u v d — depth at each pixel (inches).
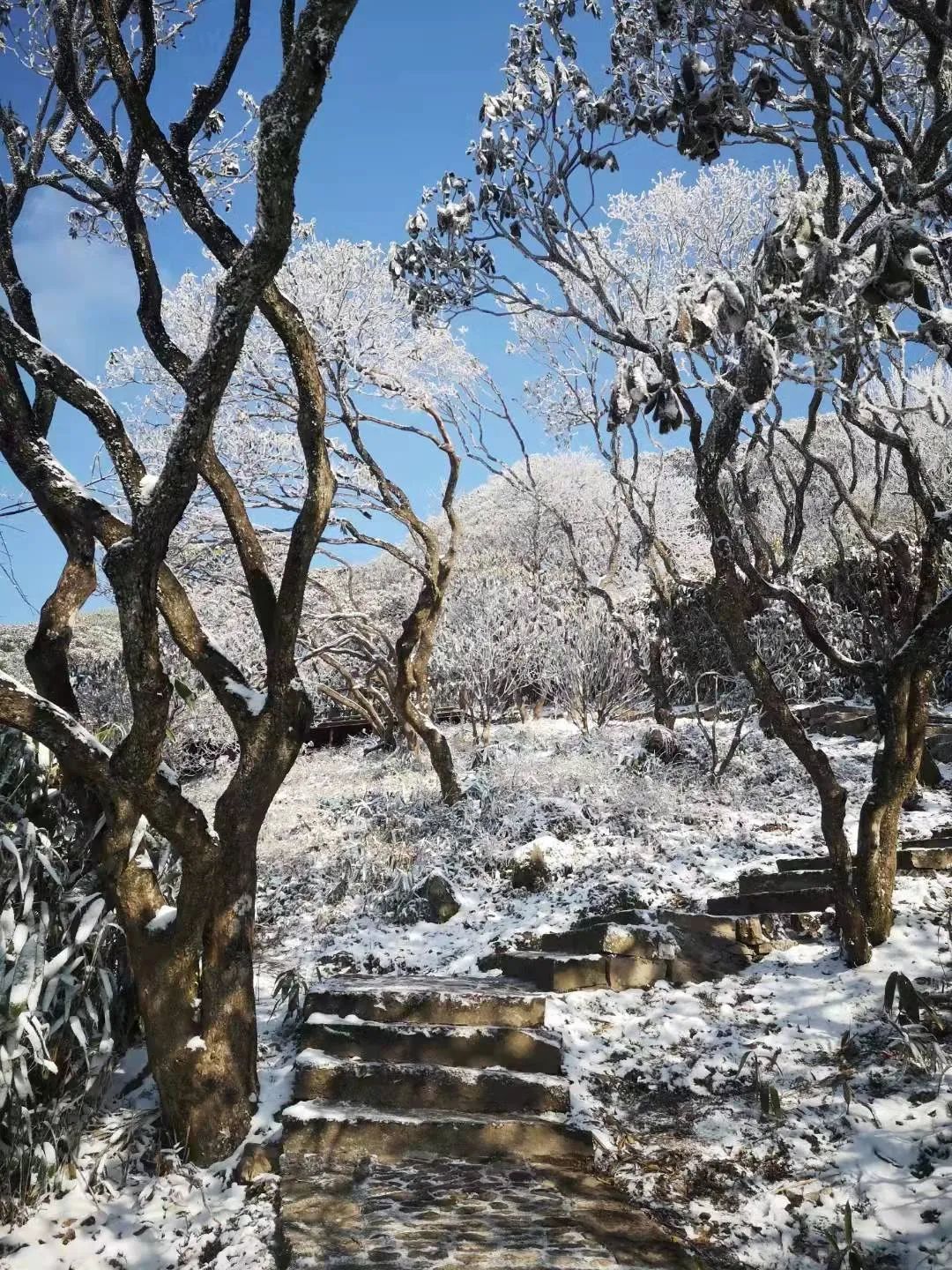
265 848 325.7
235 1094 159.8
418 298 240.8
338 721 523.8
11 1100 146.0
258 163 124.7
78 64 197.8
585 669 405.4
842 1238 132.3
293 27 161.9
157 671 148.0
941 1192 136.4
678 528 640.4
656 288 448.5
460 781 348.2
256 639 463.2
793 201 148.3
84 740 152.6
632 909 237.1
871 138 178.1
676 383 156.2
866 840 202.4
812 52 177.8
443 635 466.6
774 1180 145.4
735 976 206.8
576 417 452.1
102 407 160.9
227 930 162.6
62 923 163.0
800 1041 178.1
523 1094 164.7
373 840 314.0
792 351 154.6
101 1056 161.6
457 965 231.0
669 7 173.6
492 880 283.1
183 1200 148.9
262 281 134.6
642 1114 166.4
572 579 522.0
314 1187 144.0
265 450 409.1
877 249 140.3
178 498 141.8
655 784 325.7
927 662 201.0
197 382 138.0
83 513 161.3
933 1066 159.6
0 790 175.5
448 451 376.2
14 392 164.1
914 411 162.6
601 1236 129.8
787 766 346.6
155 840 191.9
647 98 195.8
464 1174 148.6
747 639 198.2
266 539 424.5
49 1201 148.8
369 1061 174.2
